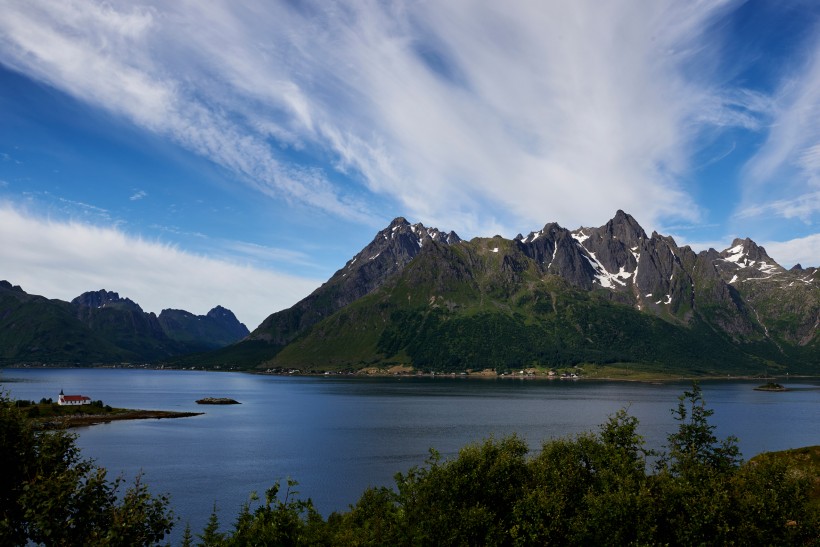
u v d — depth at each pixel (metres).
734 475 45.34
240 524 43.97
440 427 177.75
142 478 107.12
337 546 46.03
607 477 44.81
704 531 40.16
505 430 167.75
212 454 133.12
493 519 44.53
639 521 40.41
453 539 43.00
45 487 29.55
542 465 49.44
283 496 94.75
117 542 29.41
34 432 34.31
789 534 40.44
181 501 91.44
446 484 47.06
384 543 46.25
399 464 120.44
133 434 167.00
